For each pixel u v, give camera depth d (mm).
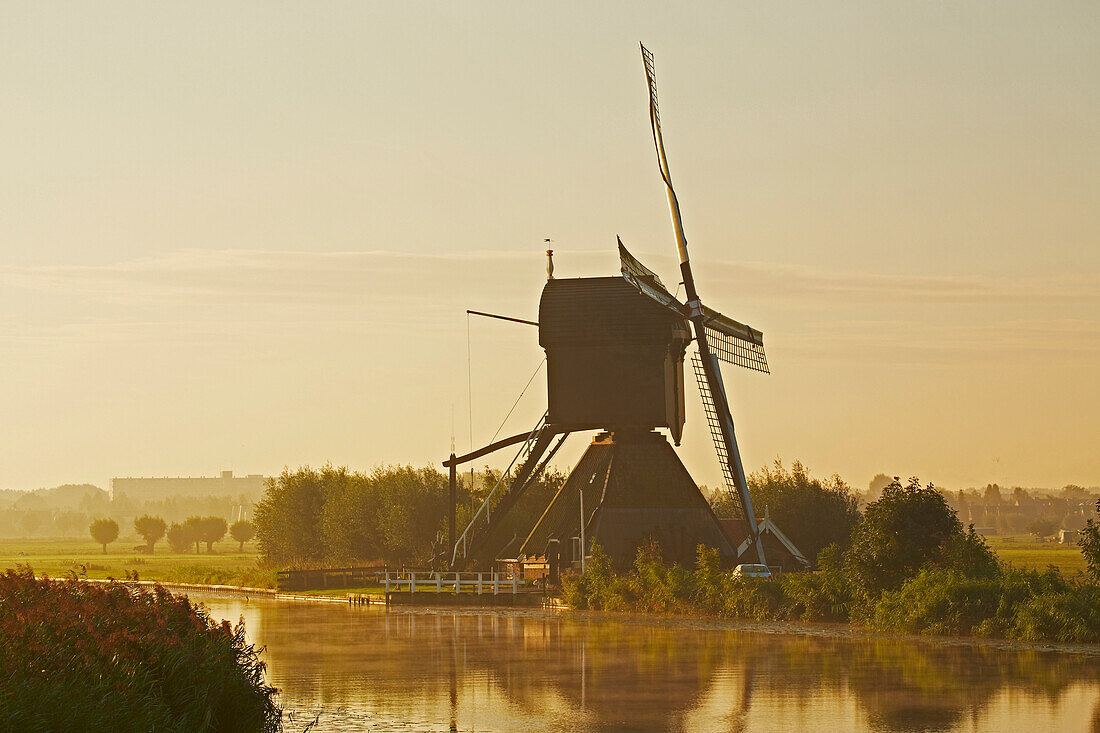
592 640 131250
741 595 160125
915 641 125812
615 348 194750
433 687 95750
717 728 77375
